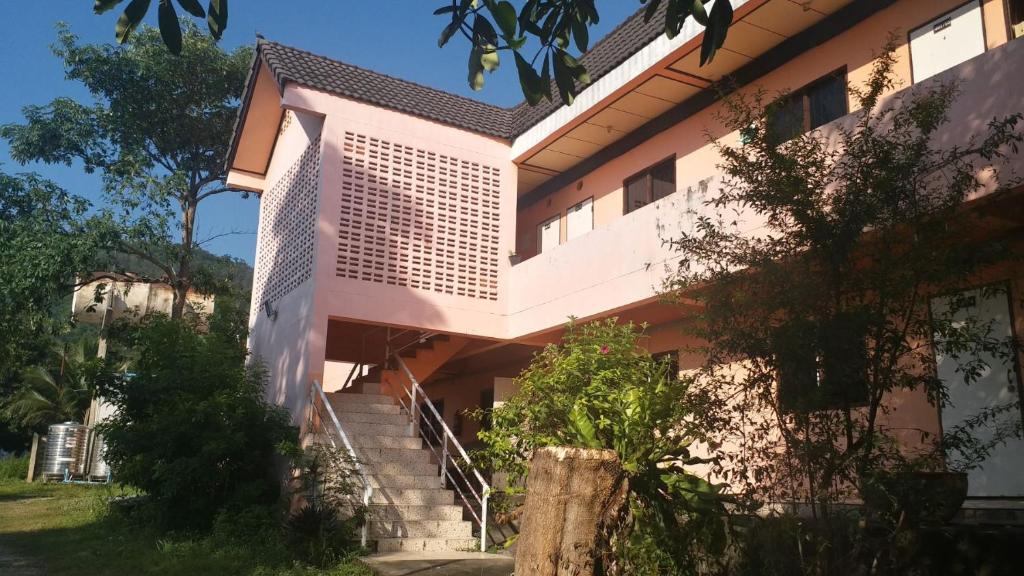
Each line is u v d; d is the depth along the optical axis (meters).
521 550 4.28
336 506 8.56
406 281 11.46
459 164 12.30
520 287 12.02
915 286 4.74
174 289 18.97
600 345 7.37
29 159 18.55
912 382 4.77
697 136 11.06
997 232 6.69
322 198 11.05
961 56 7.96
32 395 25.58
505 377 14.11
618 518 4.65
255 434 10.54
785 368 4.98
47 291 15.73
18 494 17.42
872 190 4.93
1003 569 5.06
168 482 9.84
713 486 5.45
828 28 9.34
